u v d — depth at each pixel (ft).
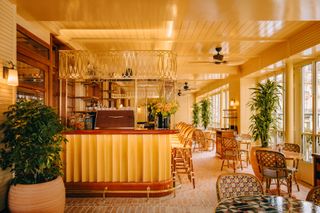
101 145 15.85
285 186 18.04
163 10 12.30
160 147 15.88
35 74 16.26
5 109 12.16
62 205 11.65
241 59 27.78
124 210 13.44
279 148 17.84
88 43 21.35
